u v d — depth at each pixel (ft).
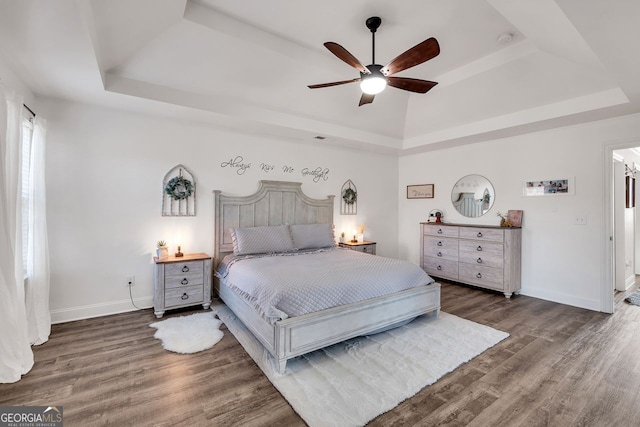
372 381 6.95
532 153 13.62
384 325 9.24
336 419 5.71
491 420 5.72
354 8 8.09
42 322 8.62
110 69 9.09
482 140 15.11
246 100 11.74
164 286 10.65
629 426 5.57
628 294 14.02
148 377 7.01
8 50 6.86
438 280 16.65
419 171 18.70
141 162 11.39
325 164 16.44
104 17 6.78
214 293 12.89
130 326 9.79
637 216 18.20
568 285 12.57
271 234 13.01
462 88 12.24
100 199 10.66
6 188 6.72
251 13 8.40
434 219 17.51
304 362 7.80
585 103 10.57
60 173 9.99
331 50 7.06
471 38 9.51
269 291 7.98
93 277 10.59
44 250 8.77
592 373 7.32
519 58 10.11
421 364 7.70
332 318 8.03
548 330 9.86
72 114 10.16
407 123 15.78
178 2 6.99
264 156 14.28
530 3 5.81
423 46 6.72
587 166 12.05
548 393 6.55
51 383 6.70
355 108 13.71
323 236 14.53
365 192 18.19
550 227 13.08
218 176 13.05
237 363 7.69
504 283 13.39
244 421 5.66
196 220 12.59
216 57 9.50
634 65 7.27
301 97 12.23
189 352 8.17
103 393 6.39
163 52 8.93
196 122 12.48
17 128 7.21
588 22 5.70
